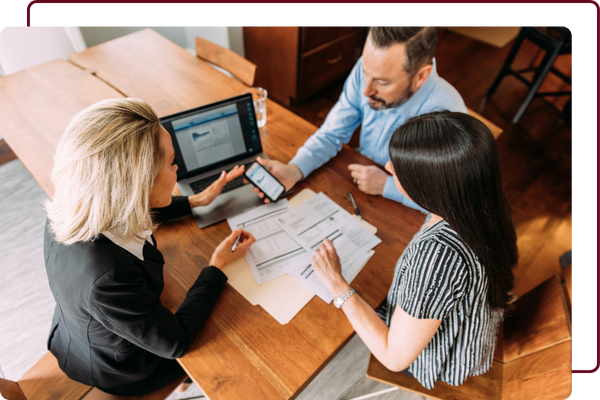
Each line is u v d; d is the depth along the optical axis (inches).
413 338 32.2
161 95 65.5
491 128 55.0
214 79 69.9
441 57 140.7
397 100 50.5
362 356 66.4
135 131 28.6
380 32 42.9
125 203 29.1
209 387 34.2
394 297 38.6
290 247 44.6
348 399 61.5
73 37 96.2
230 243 42.9
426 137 29.2
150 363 40.4
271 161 52.1
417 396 62.4
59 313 37.7
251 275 42.0
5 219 82.7
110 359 37.4
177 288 41.3
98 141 27.2
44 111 61.2
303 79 111.2
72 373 40.6
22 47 89.0
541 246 82.6
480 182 28.6
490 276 31.5
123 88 66.5
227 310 39.3
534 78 108.4
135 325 31.5
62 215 29.5
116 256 31.0
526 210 90.2
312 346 36.9
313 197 51.0
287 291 40.7
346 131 60.7
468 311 33.0
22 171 92.2
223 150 52.3
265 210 49.0
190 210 47.8
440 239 30.7
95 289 29.6
